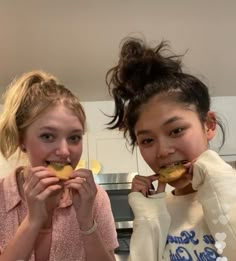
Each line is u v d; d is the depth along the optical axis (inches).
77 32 68.3
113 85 40.6
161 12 63.7
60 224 36.7
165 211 33.5
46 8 60.7
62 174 32.9
